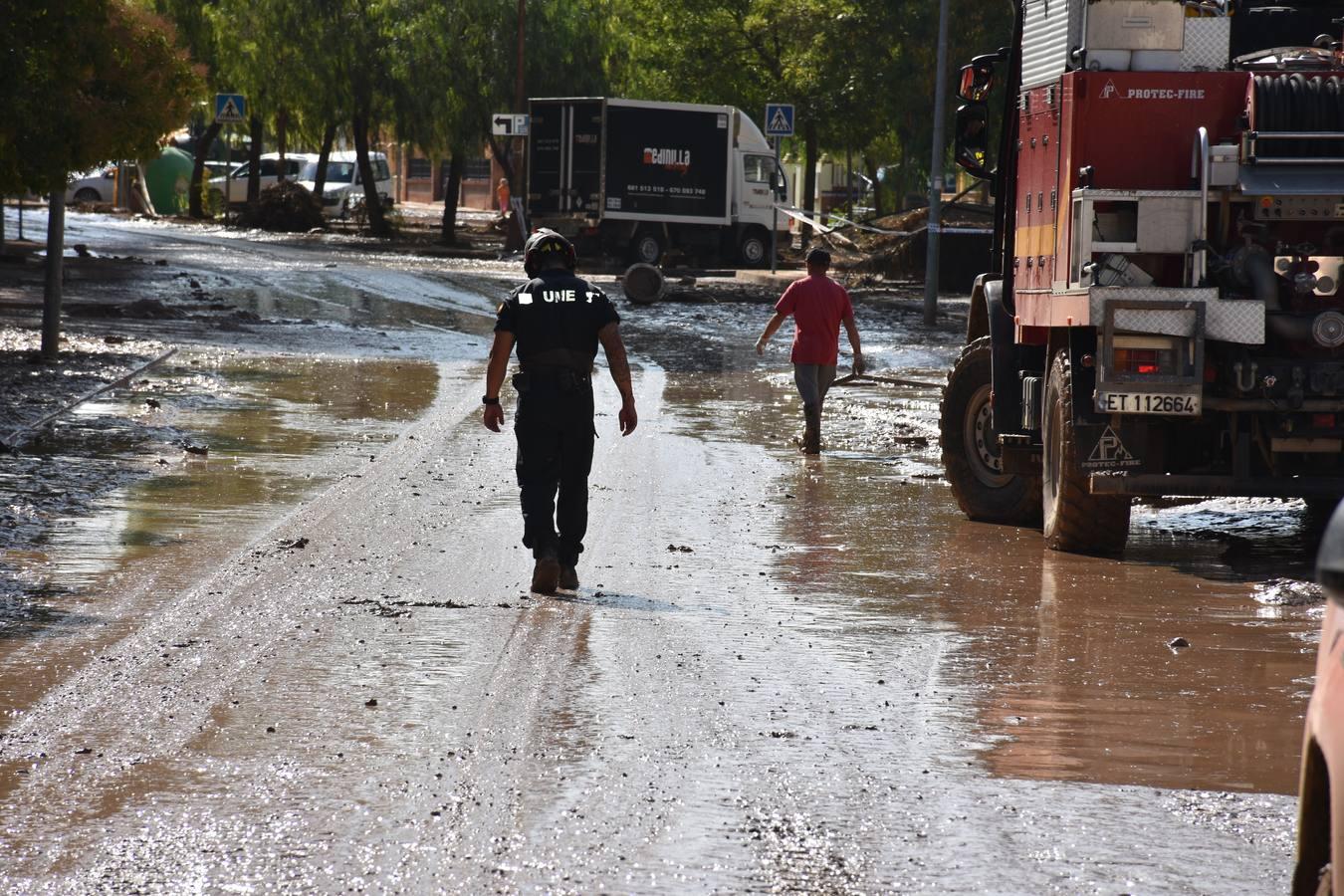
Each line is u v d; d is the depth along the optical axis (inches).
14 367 1421.0
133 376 1419.8
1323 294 756.6
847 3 3713.1
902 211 3494.1
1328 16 883.4
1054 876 373.7
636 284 2544.3
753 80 4104.3
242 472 980.6
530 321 695.1
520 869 374.0
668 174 3442.4
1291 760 465.7
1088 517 801.6
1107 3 776.3
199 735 476.4
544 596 678.5
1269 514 957.2
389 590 679.7
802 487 1010.1
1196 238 755.4
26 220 4121.6
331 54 4074.8
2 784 430.0
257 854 381.7
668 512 901.8
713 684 542.6
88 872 368.8
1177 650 599.8
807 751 469.7
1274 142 756.0
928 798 428.1
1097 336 763.4
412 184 7780.5
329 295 2427.4
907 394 1526.8
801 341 1157.7
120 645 580.1
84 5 1331.2
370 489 933.8
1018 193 868.6
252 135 4690.0
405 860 378.9
